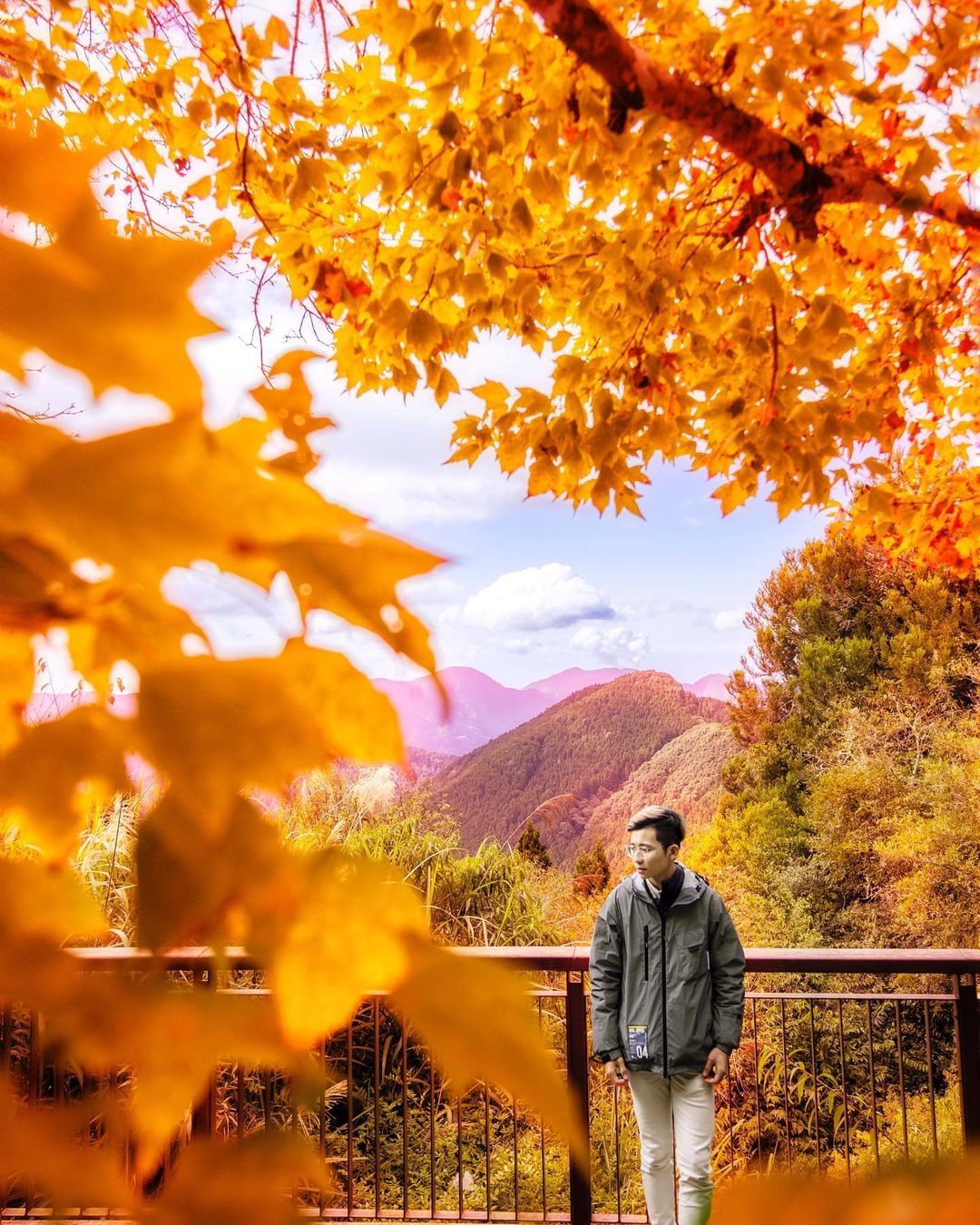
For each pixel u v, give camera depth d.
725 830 16.75
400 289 3.04
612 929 3.44
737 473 3.30
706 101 2.44
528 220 2.83
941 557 4.38
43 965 0.13
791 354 3.05
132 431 0.11
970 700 15.08
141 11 3.02
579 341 3.65
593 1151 4.27
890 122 2.87
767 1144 4.23
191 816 0.13
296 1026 0.13
